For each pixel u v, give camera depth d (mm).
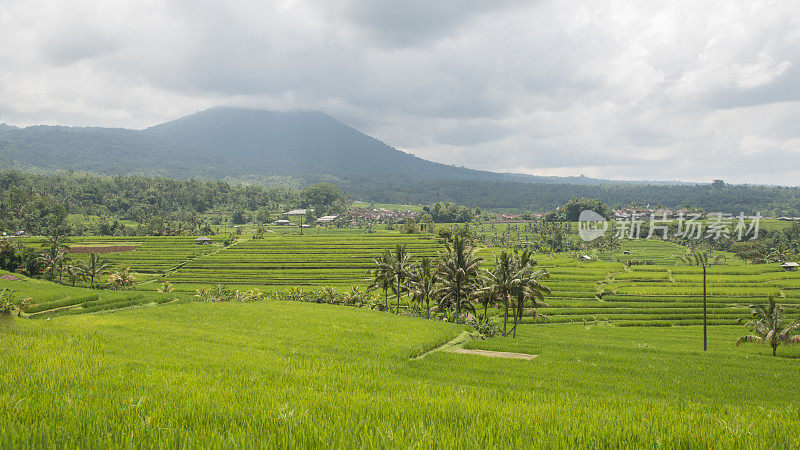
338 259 150500
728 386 34344
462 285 71375
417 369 34062
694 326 86750
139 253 157625
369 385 18703
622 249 199750
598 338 70688
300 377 20156
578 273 137000
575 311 96312
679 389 32781
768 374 39031
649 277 127750
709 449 7344
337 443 6805
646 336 74438
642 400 17469
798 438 7766
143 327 43781
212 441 6777
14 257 119312
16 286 87438
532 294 63906
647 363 42562
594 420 9977
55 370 15258
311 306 72375
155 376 15953
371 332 49656
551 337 68875
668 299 107188
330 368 26344
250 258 152625
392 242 176375
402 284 84312
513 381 31250
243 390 13883
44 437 6688
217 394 12289
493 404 12344
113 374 15586
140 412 8867
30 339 25562
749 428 8469
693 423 9938
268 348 36938
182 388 13164
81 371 15562
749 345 67812
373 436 7262
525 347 49219
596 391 30172
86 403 9516
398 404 11578
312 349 38094
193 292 112812
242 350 33719
